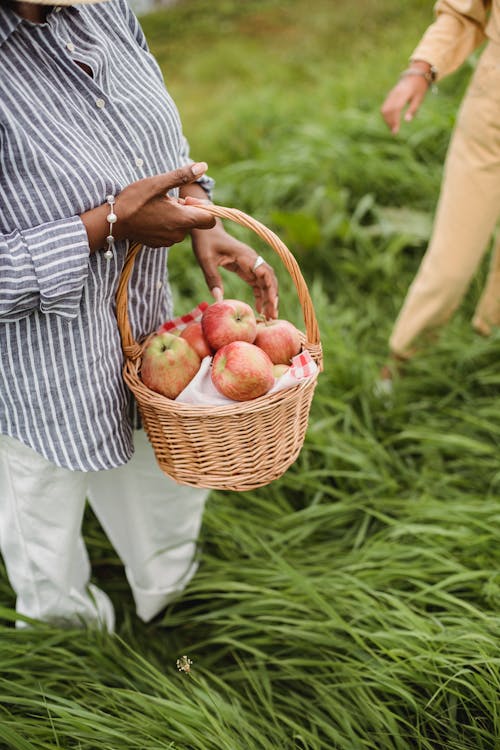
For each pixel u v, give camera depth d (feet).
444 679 5.59
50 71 4.33
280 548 7.18
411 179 11.97
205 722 5.41
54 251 4.24
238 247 5.64
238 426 4.67
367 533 7.39
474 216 8.00
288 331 5.18
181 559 6.60
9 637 5.94
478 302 10.02
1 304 4.22
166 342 4.93
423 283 8.61
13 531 5.50
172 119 4.97
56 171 4.23
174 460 4.94
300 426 5.14
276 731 5.47
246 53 20.47
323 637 6.01
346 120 13.71
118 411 5.11
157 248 4.97
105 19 4.77
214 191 12.37
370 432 8.36
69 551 5.68
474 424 8.24
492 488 7.54
